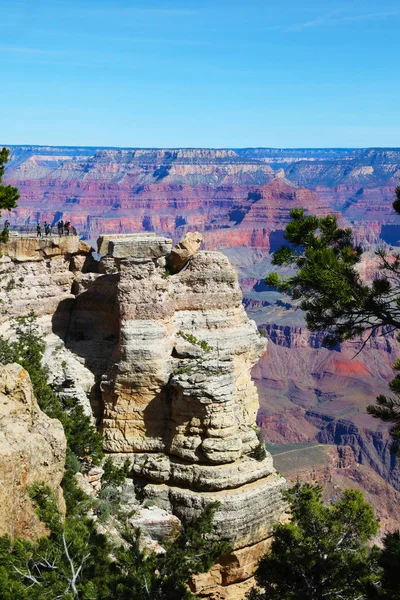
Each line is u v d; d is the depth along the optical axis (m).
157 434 42.59
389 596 25.50
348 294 25.89
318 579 33.34
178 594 28.42
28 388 27.28
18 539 23.52
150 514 39.44
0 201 40.06
